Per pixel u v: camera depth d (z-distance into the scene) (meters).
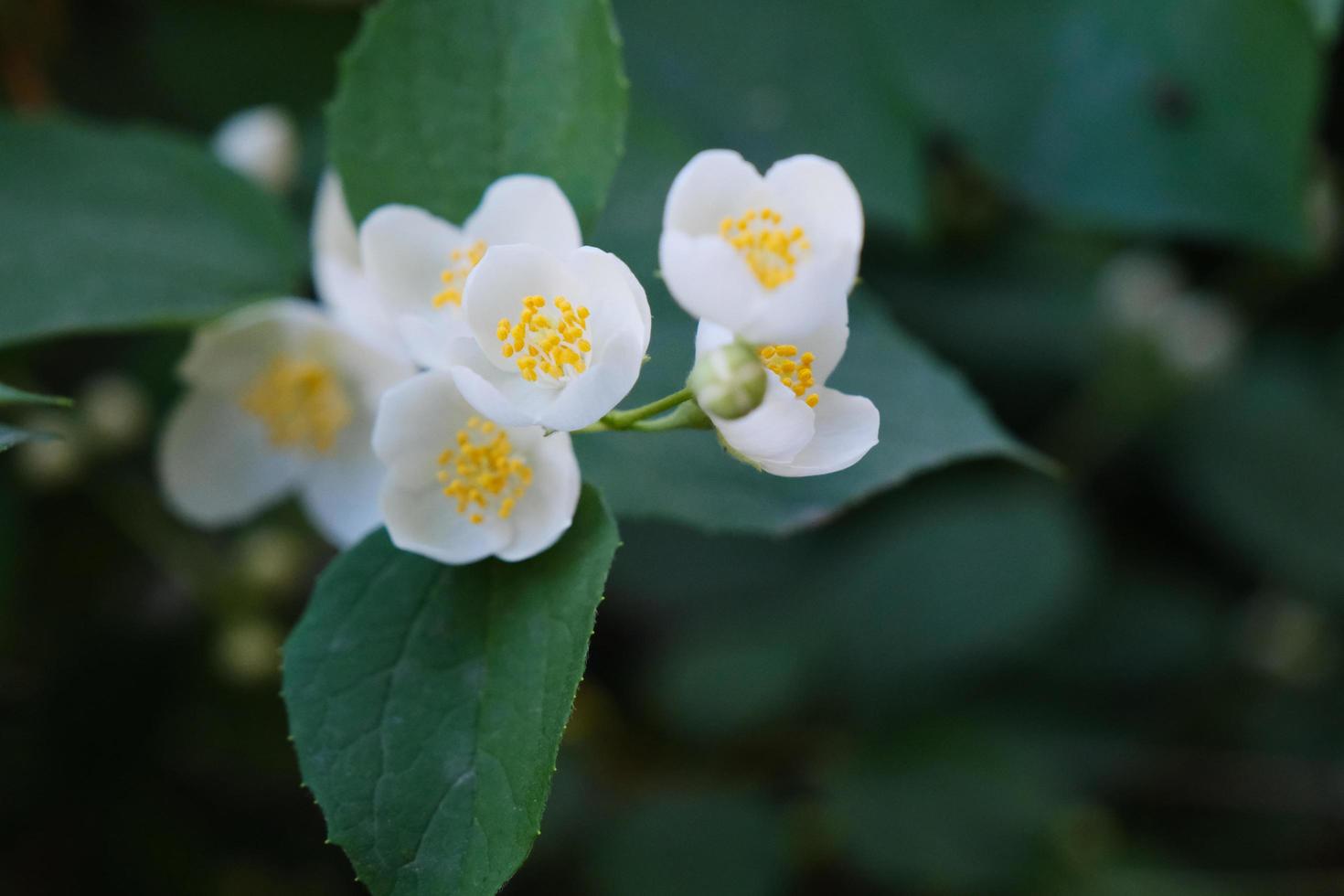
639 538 0.72
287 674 0.43
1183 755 0.72
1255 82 0.55
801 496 0.47
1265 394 0.77
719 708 0.68
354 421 0.50
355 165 0.45
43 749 0.58
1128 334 0.71
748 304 0.42
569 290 0.43
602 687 0.73
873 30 0.57
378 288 0.45
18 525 0.55
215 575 0.58
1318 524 0.74
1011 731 0.70
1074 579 0.69
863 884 0.70
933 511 0.71
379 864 0.42
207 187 0.50
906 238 0.63
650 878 0.64
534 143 0.45
